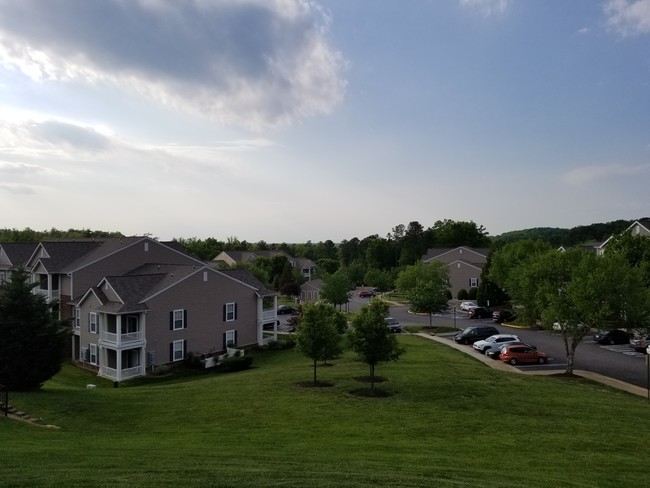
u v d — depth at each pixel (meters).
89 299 38.19
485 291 67.31
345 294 64.81
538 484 12.67
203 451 14.97
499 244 84.31
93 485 10.55
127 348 34.72
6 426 17.91
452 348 40.31
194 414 20.61
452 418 19.98
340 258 145.50
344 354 35.97
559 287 33.03
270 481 11.29
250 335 44.22
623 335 43.25
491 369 31.39
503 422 19.62
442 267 75.56
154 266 43.75
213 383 26.88
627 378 30.80
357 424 19.08
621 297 30.22
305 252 160.25
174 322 38.03
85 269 41.94
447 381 26.09
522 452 16.25
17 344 24.48
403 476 12.48
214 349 40.91
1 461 12.65
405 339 43.94
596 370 33.19
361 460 14.40
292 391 23.95
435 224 139.62
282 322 63.56
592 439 17.83
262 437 17.44
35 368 24.92
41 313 25.72
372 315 23.94
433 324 56.16
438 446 16.62
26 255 51.38
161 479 11.19
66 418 19.95
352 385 25.06
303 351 25.50
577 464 15.19
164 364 37.16
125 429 18.78
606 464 15.27
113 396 23.88
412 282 69.31
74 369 37.88
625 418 20.72
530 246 61.53
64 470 11.82
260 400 22.48
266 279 73.25
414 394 23.44
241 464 13.11
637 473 14.54
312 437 17.50
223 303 41.81
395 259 132.88
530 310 35.69
